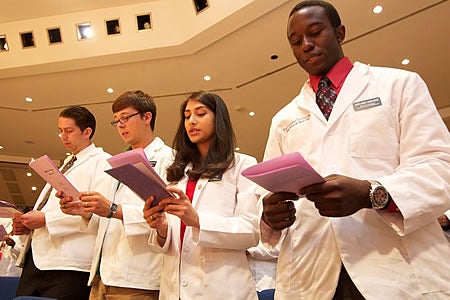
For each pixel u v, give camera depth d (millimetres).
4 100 7223
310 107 1158
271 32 5438
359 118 1037
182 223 1627
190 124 1751
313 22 1148
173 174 1754
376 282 882
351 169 994
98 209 1723
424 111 982
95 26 6000
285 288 1052
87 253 2004
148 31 5883
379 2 4855
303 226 1064
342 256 937
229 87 6918
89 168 2238
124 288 1724
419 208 848
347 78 1120
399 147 1001
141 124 2184
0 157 9617
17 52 6203
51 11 6035
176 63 6254
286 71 6379
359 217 973
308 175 856
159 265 1776
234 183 1653
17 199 10578
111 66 6312
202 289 1430
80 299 1944
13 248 2961
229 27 5355
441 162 908
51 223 2000
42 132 8617
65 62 6156
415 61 6012
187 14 5680
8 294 2463
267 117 7996
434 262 889
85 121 2420
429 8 4938
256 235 1490
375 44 5652
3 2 5824
